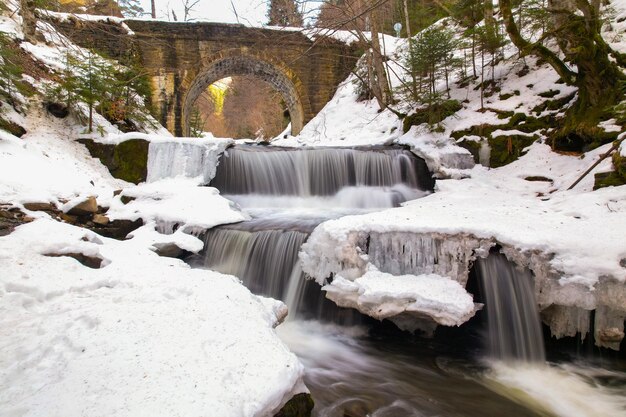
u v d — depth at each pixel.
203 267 6.44
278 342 3.03
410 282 4.82
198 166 8.77
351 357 4.82
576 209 5.57
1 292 3.48
